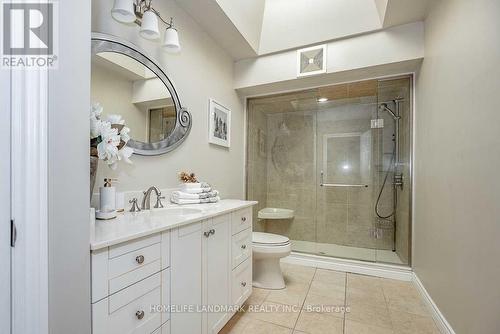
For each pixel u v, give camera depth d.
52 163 0.68
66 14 0.72
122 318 0.87
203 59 2.20
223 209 1.53
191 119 2.00
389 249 3.00
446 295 1.52
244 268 1.80
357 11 2.19
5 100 0.66
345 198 3.29
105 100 1.33
